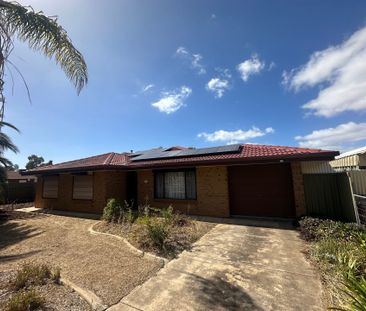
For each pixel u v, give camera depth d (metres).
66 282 4.09
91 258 5.53
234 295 3.64
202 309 3.28
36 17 4.89
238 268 4.68
